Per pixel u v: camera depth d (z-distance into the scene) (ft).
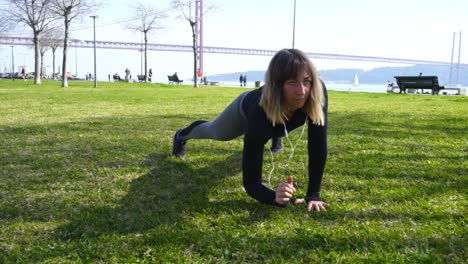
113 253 7.28
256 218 8.73
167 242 7.64
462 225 8.19
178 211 9.18
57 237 7.99
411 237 7.63
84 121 23.52
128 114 27.71
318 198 9.57
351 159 13.64
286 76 8.25
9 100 43.60
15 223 8.63
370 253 7.09
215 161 13.53
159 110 30.91
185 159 13.79
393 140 17.10
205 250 7.35
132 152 14.87
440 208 9.08
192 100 44.01
